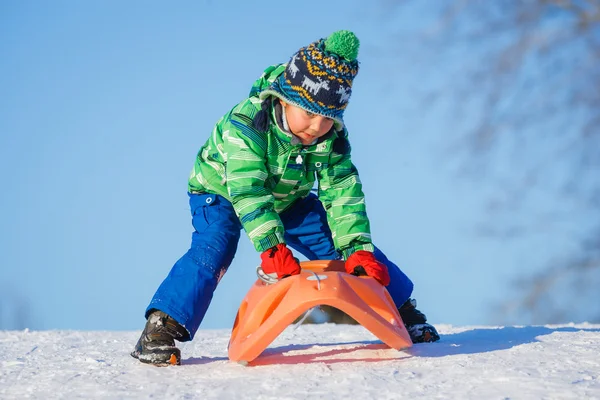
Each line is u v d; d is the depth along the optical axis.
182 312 4.61
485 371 3.97
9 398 3.89
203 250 4.83
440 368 4.09
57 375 4.35
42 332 7.03
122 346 5.77
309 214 5.37
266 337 4.22
